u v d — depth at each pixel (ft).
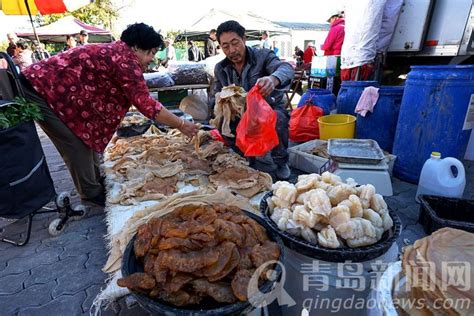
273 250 3.15
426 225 5.96
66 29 34.96
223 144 7.75
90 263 5.72
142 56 6.38
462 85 6.84
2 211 5.48
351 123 9.39
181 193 5.58
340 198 3.76
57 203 6.81
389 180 7.02
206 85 14.65
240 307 2.68
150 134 10.07
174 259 2.79
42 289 5.10
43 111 5.97
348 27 11.39
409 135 7.92
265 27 40.52
